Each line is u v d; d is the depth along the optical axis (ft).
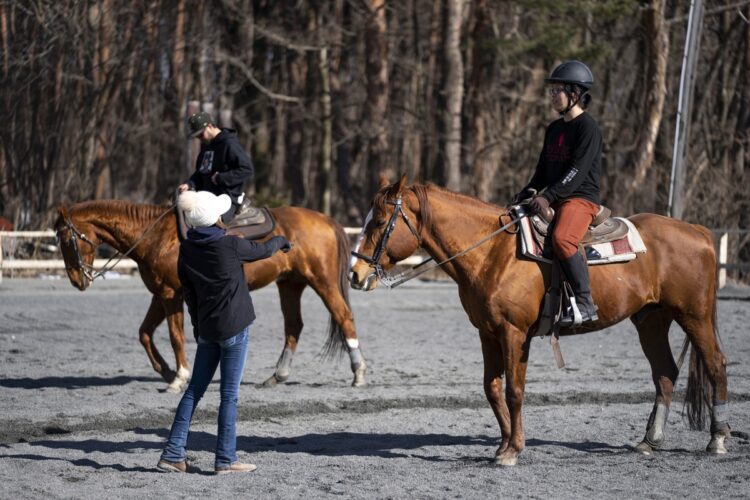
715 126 121.49
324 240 40.52
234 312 25.73
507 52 117.60
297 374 42.88
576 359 47.26
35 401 35.91
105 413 33.47
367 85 127.34
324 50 142.20
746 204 107.96
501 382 28.04
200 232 25.79
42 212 104.53
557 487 24.54
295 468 26.84
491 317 27.02
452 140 117.50
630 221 29.76
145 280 38.88
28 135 104.88
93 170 112.47
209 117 38.70
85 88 108.17
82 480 25.48
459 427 32.71
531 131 139.74
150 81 126.93
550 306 27.12
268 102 157.17
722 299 78.84
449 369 44.14
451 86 117.39
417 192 27.86
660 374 29.58
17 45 104.17
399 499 23.40
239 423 33.40
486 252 27.48
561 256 26.66
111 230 38.88
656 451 29.04
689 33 83.25
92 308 68.44
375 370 43.96
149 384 40.16
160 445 29.96
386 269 27.96
